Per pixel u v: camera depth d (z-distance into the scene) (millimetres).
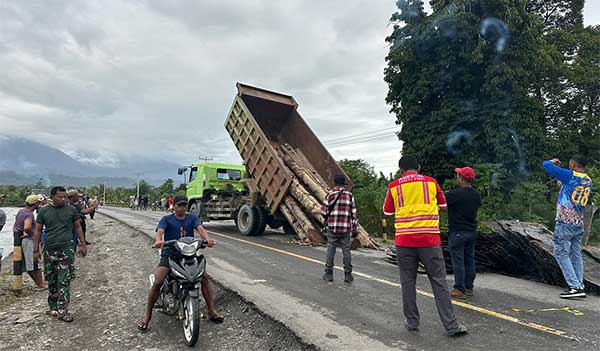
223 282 6613
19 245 7480
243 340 4684
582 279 5941
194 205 16812
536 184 16031
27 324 5531
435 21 18125
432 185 4590
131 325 5336
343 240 6898
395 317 4996
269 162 12664
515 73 17109
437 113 18812
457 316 4988
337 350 4016
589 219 9539
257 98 14047
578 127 21672
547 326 4609
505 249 7383
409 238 4465
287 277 7215
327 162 12891
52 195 5785
